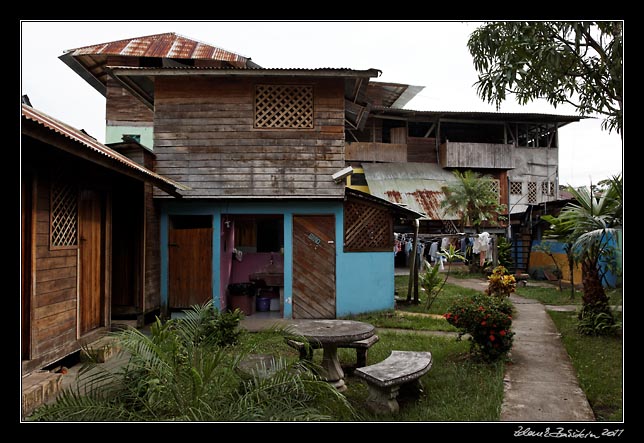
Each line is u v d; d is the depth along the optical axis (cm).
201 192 1005
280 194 1008
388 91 2178
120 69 981
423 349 699
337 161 1015
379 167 2473
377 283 1060
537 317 966
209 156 1012
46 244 565
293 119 1021
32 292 531
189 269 1010
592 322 732
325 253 1029
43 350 552
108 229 766
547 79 698
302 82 1017
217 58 1501
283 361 445
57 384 502
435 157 2569
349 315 1018
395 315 1008
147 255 937
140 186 916
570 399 477
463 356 643
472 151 2511
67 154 589
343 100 1023
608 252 762
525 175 2619
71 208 636
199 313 560
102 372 452
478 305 623
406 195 2314
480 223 2311
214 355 455
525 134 2769
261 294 1173
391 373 468
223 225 1055
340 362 654
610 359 594
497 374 548
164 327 491
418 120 2548
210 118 1016
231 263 1205
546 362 616
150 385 396
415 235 1186
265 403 397
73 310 632
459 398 489
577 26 629
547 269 1780
